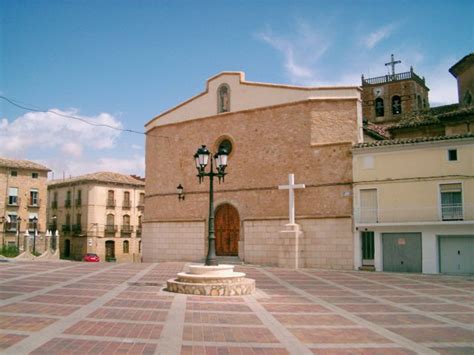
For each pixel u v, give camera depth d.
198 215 29.61
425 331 8.99
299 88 26.81
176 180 30.89
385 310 11.38
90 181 56.06
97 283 15.80
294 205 26.05
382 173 23.86
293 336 8.31
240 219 27.84
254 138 28.03
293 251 24.84
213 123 29.78
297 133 26.58
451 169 22.25
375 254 23.62
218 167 15.27
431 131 28.47
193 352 7.05
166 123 32.03
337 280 18.72
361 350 7.47
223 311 10.68
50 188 62.53
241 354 7.03
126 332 8.23
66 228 58.41
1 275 18.33
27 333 7.98
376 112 46.53
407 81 45.12
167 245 30.62
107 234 56.69
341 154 25.09
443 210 22.34
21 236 49.75
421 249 22.70
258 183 27.53
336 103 26.09
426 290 15.54
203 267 13.85
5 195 49.53
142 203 60.66
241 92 28.98
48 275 18.56
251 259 27.19
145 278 17.78
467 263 21.73
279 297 13.34
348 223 24.44
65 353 6.79
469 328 9.32
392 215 23.31
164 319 9.51
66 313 9.89
